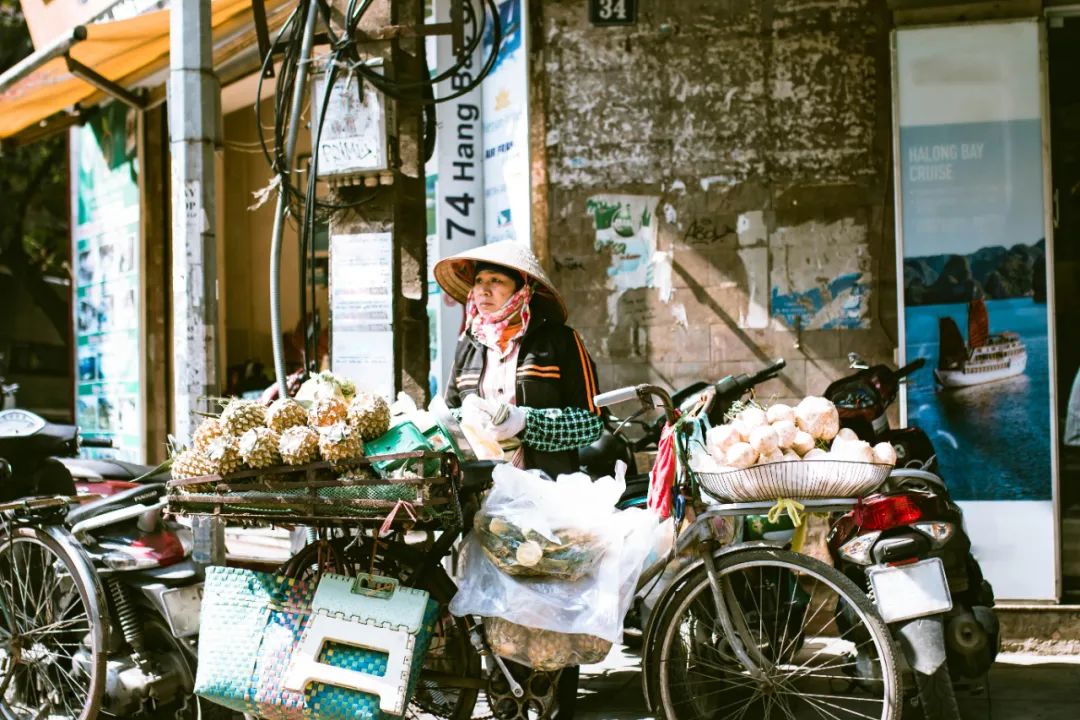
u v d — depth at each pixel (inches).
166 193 327.6
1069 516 203.8
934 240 205.3
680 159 226.5
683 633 154.9
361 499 128.1
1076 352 203.9
